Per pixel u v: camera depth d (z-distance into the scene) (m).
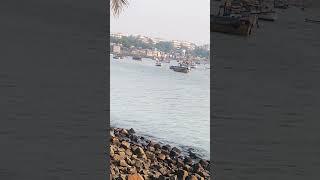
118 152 3.08
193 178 2.95
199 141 3.05
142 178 2.99
